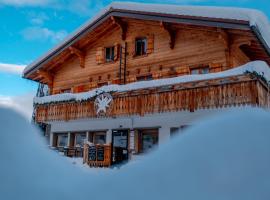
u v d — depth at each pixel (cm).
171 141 183
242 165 147
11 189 151
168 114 1364
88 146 1417
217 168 150
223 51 1405
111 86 1447
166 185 151
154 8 1466
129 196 150
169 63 1570
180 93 1236
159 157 170
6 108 185
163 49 1605
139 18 1527
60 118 1616
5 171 157
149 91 1320
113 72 1778
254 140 158
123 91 1401
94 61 1875
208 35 1467
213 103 1142
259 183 138
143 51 1714
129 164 183
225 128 171
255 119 174
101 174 176
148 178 158
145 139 1519
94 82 1848
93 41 1886
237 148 156
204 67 1465
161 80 1302
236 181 142
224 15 1227
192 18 1316
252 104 1052
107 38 1844
